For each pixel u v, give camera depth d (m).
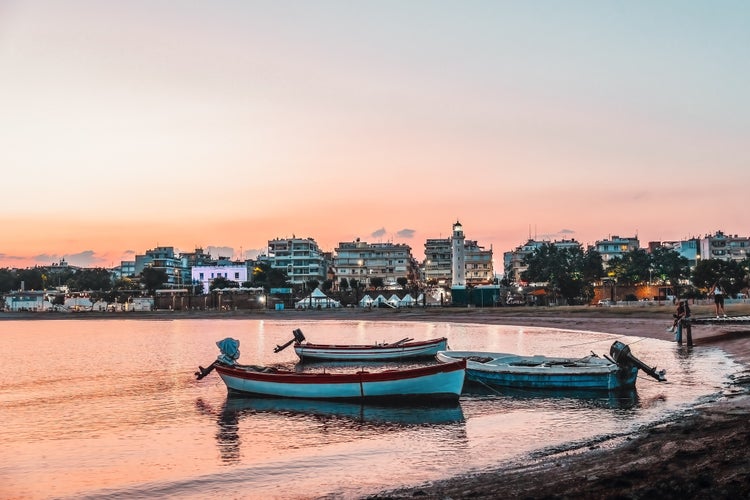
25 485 19.31
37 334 97.81
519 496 15.07
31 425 28.12
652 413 25.78
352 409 30.09
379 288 183.75
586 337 68.00
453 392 30.12
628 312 91.12
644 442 19.73
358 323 112.31
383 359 49.56
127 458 22.41
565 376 31.83
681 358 42.16
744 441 17.78
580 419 25.83
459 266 198.62
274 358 55.75
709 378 33.53
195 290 199.12
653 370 30.92
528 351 54.38
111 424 28.19
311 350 50.69
